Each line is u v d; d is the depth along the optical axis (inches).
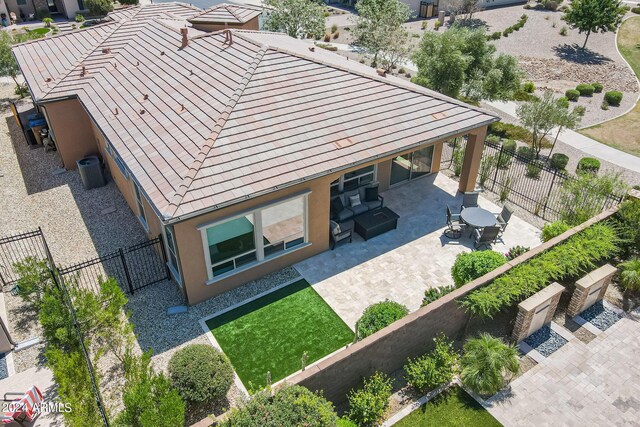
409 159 803.4
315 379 410.6
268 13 1418.6
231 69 686.5
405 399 453.4
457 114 714.2
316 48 956.6
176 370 433.7
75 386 383.2
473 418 431.5
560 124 943.0
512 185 845.2
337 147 604.1
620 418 432.5
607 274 537.0
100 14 2000.5
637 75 1551.4
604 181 699.4
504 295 487.2
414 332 465.4
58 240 684.7
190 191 507.8
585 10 1711.4
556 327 528.1
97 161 815.1
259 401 372.8
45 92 802.8
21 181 836.0
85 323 475.2
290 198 569.9
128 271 623.2
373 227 676.1
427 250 663.1
